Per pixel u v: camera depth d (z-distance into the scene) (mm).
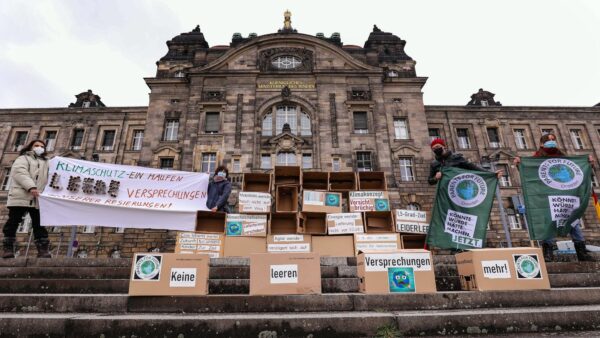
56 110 35188
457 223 8461
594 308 5391
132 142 34500
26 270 7590
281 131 29391
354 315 5016
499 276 6070
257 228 10406
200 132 28469
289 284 5816
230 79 30328
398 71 36375
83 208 10391
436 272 7426
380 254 6168
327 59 31781
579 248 7930
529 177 8438
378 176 13086
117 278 7434
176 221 10703
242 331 4785
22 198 8633
